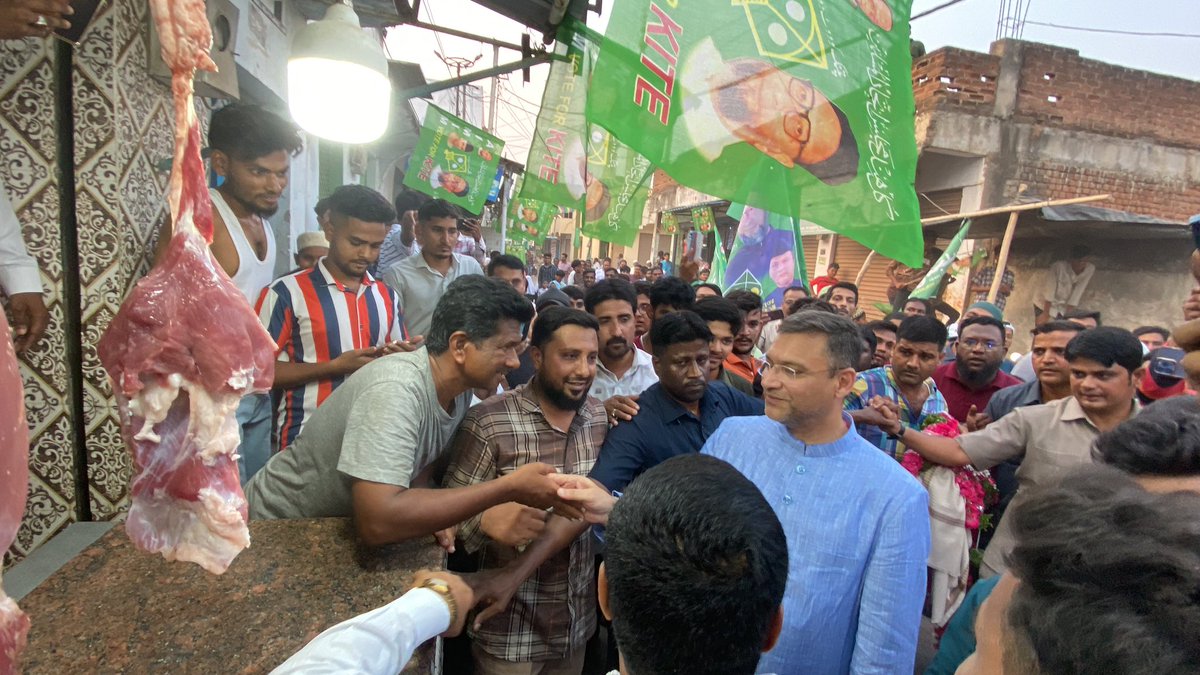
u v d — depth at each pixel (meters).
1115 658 0.51
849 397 2.87
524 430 1.92
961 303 7.69
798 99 2.18
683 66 2.02
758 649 0.79
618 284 2.95
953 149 7.52
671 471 0.84
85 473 1.76
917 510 1.48
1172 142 7.91
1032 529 0.65
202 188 0.99
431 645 1.19
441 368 1.54
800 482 1.58
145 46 1.93
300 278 2.36
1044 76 7.57
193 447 0.94
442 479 1.96
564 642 1.95
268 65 4.44
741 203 2.09
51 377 1.69
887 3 2.40
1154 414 1.24
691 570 0.74
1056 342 2.65
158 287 0.92
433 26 3.05
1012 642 0.63
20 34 1.08
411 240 5.22
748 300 3.50
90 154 1.70
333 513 1.55
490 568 1.88
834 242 9.93
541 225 8.16
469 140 6.26
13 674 0.68
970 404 3.34
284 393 2.30
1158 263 6.56
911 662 1.46
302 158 5.63
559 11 2.49
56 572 1.20
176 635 1.05
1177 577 0.52
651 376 3.07
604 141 4.62
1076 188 7.77
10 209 1.45
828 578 1.50
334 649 0.89
